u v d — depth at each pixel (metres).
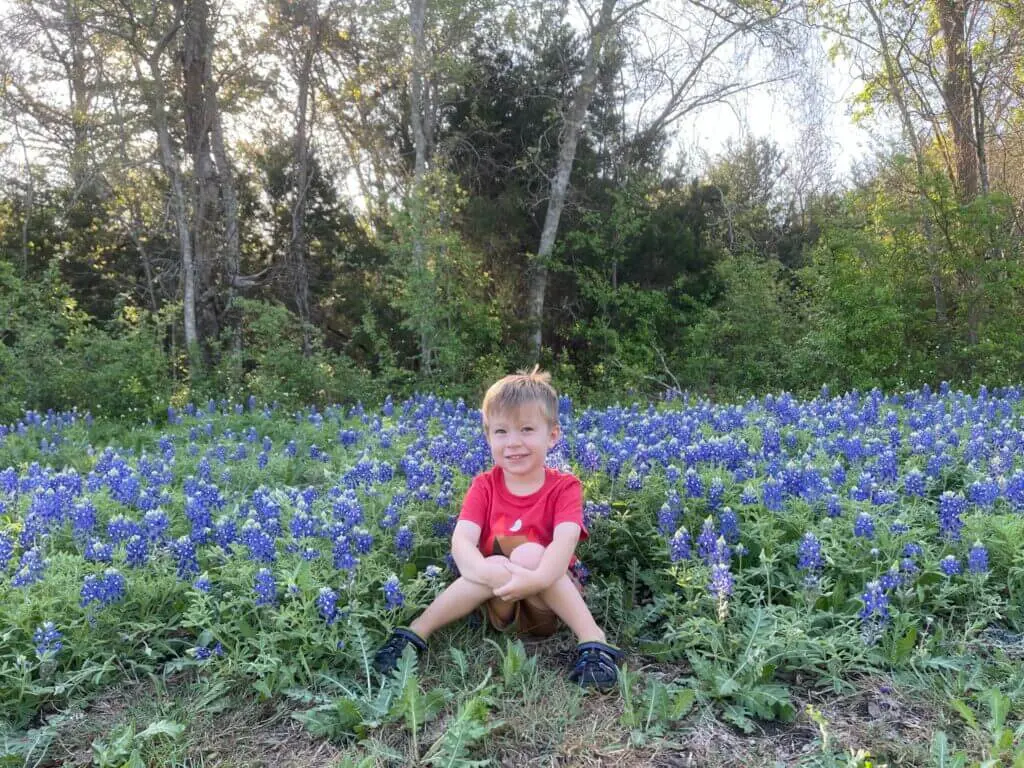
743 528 4.66
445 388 16.05
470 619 4.16
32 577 4.04
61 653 3.80
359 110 20.62
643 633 4.16
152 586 4.05
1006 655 3.74
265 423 10.41
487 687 3.50
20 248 20.95
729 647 3.73
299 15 18.12
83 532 4.89
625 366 17.45
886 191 17.41
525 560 3.82
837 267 15.47
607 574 4.74
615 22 19.48
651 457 5.80
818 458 6.24
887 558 4.25
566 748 3.19
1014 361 14.75
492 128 20.72
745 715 3.40
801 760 3.07
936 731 3.21
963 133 17.50
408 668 3.53
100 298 21.97
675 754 3.16
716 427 7.97
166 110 17.48
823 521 4.58
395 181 21.28
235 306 18.45
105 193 20.33
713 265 20.17
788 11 19.09
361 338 20.05
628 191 20.19
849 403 9.91
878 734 3.21
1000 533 4.46
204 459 6.75
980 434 7.08
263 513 4.91
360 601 4.07
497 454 4.04
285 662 3.71
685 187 22.67
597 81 20.27
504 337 19.05
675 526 4.79
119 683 3.74
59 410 13.38
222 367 15.61
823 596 4.08
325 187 21.48
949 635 3.94
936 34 17.92
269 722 3.44
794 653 3.62
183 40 17.41
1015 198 18.67
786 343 18.03
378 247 18.48
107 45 18.55
